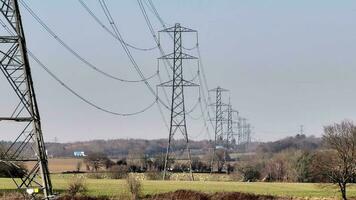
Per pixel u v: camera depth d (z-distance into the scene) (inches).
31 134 4714.6
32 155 5172.2
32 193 4805.6
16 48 4621.1
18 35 4591.5
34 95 4731.8
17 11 4591.5
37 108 4746.6
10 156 5083.7
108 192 7721.5
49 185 4862.2
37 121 4746.6
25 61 4633.4
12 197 6382.9
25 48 4643.2
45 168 4815.5
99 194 7445.9
